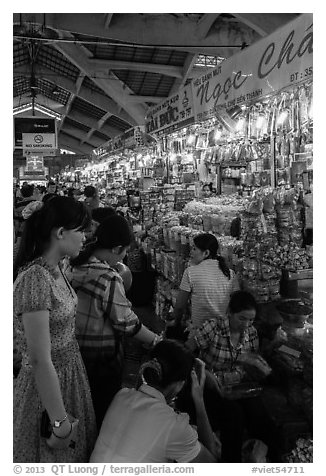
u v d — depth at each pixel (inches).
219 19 379.2
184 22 377.4
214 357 91.4
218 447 84.6
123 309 78.5
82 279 78.4
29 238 62.0
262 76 136.9
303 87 128.9
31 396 61.6
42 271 59.6
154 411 64.6
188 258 153.5
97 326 77.7
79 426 65.6
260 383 95.3
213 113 178.4
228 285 108.3
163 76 553.9
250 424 89.4
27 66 660.1
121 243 81.7
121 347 81.7
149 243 195.2
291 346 93.0
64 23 360.2
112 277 78.5
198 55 449.4
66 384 64.1
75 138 1450.5
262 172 202.4
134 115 596.4
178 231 161.0
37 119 472.1
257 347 93.8
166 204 248.8
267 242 110.7
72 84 688.4
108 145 629.0
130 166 509.0
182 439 63.6
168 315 154.8
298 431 84.2
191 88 202.2
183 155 284.7
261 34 311.3
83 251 80.9
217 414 85.4
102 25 365.7
